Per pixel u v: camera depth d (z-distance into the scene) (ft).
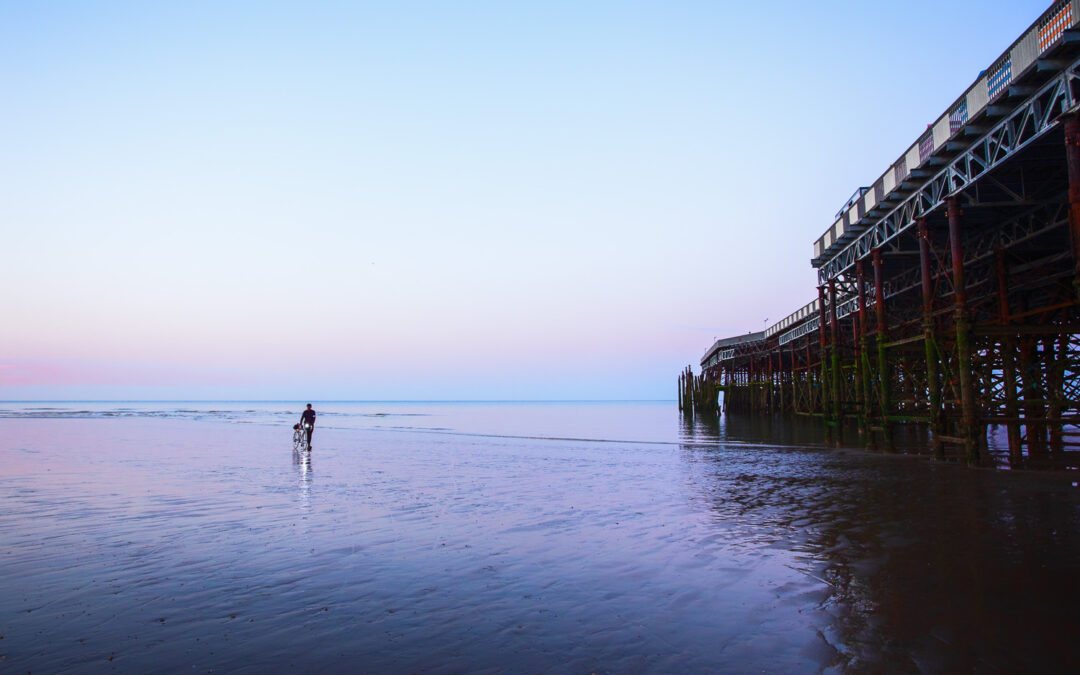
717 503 41.98
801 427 145.79
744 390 241.96
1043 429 80.74
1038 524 32.09
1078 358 61.05
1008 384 60.18
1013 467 55.57
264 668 15.87
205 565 26.18
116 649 17.13
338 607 20.75
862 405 79.61
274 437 116.67
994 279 67.15
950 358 63.41
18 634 18.29
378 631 18.51
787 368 201.26
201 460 71.92
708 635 18.01
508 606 20.77
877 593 21.67
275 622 19.34
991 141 48.65
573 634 18.17
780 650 16.85
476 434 131.85
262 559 27.17
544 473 60.64
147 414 259.60
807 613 19.77
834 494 44.57
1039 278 59.72
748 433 127.95
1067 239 62.28
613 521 35.88
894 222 67.67
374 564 26.30
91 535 32.01
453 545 29.78
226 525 34.60
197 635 18.22
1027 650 16.61
